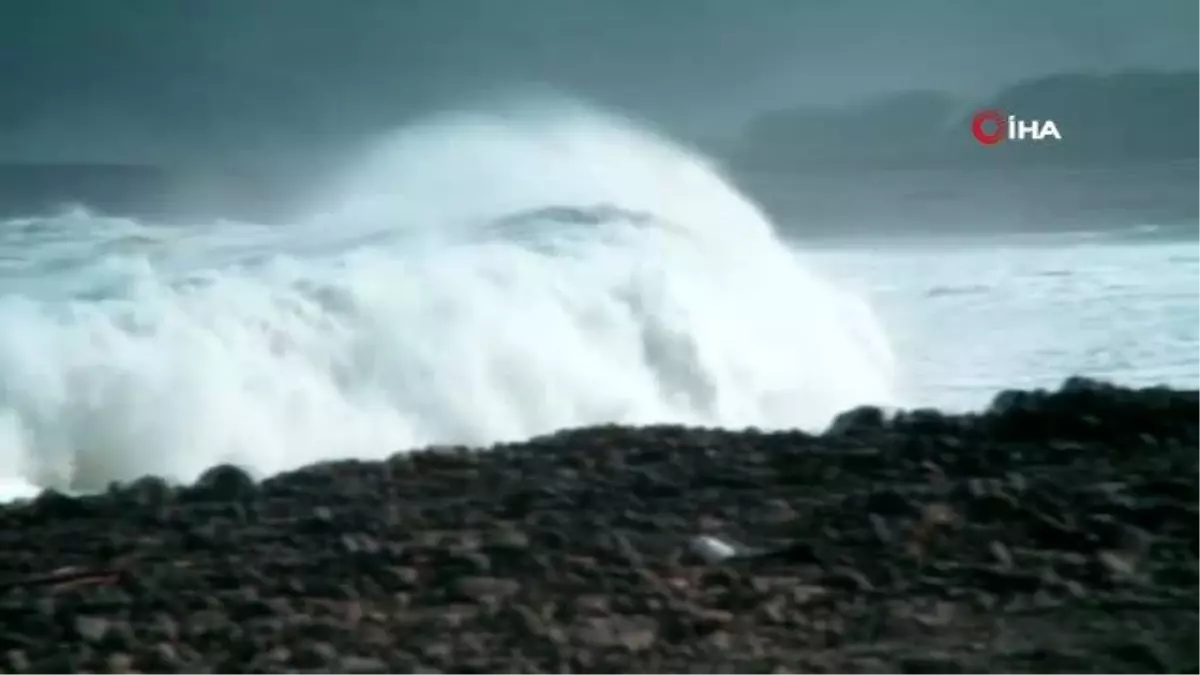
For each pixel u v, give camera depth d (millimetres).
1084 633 25828
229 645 25969
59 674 24625
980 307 89938
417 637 26078
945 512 32656
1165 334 81188
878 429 42000
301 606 27984
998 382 71375
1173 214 155500
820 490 36000
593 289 69438
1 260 77750
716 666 24391
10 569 30828
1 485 51188
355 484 37344
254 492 36812
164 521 34438
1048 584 28500
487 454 40125
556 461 39156
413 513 34312
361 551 31000
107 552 31828
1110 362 74500
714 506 34750
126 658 25109
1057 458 38000
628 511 34344
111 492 37188
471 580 28875
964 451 38688
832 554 30578
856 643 25656
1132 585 28562
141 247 83312
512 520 33750
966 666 24016
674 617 26859
